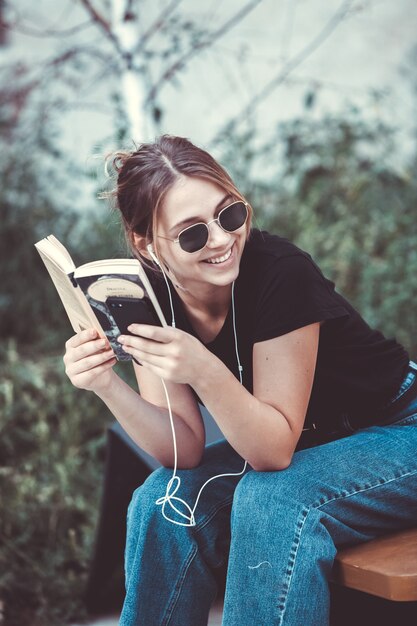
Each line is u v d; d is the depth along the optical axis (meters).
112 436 3.45
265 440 2.28
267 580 2.24
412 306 4.88
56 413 4.76
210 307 2.53
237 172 5.86
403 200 5.89
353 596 2.61
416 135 6.40
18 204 5.80
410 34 6.72
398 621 2.57
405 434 2.49
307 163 6.09
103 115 6.10
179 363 2.21
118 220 2.70
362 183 5.91
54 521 3.99
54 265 2.32
